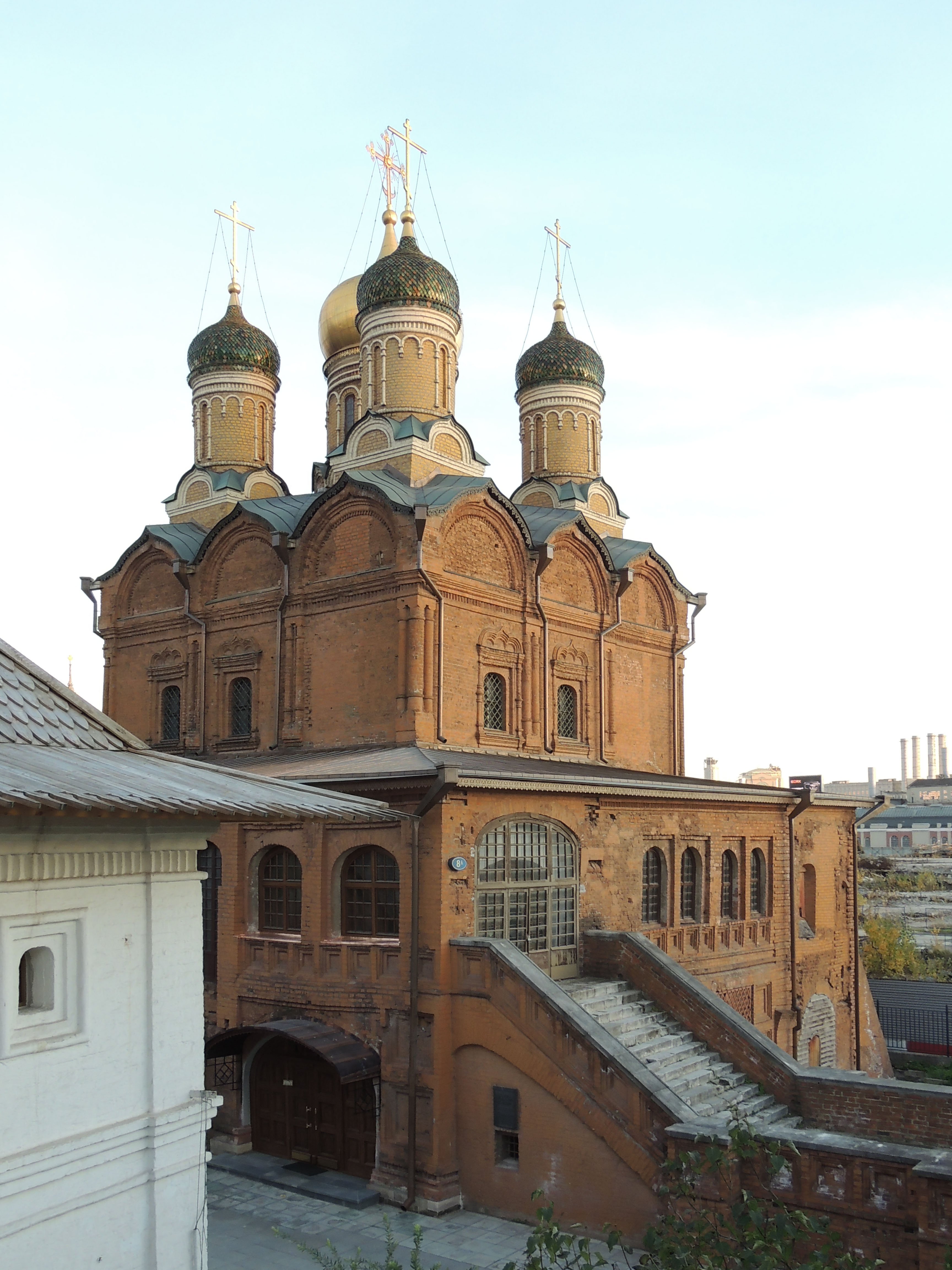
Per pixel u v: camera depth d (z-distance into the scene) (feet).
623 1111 54.60
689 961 81.61
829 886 101.91
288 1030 64.95
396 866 66.39
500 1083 59.98
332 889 68.54
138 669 102.32
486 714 87.25
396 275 100.78
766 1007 89.45
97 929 37.24
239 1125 70.95
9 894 34.37
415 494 88.02
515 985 59.62
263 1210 60.95
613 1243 29.32
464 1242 55.52
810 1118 61.57
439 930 62.03
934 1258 43.06
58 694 43.88
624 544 106.93
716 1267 28.86
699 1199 49.44
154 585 102.42
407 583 81.20
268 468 116.06
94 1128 36.37
